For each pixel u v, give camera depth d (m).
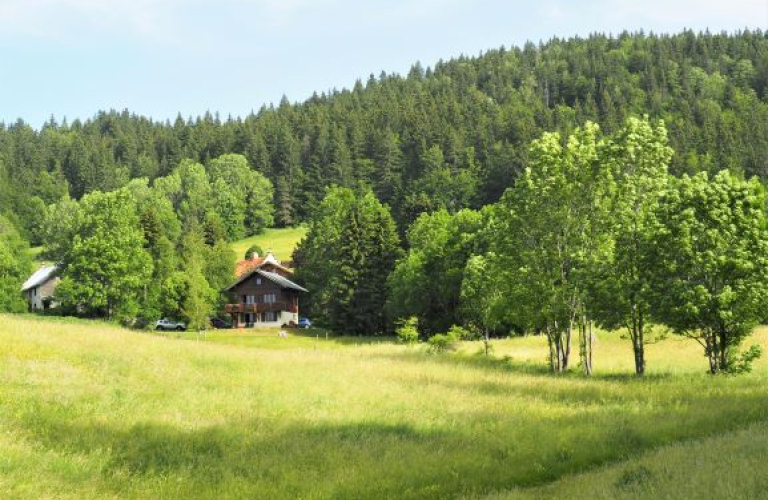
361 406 20.50
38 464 12.23
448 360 39.41
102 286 74.81
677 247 30.48
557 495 11.09
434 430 17.20
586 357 36.16
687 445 13.98
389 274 80.56
